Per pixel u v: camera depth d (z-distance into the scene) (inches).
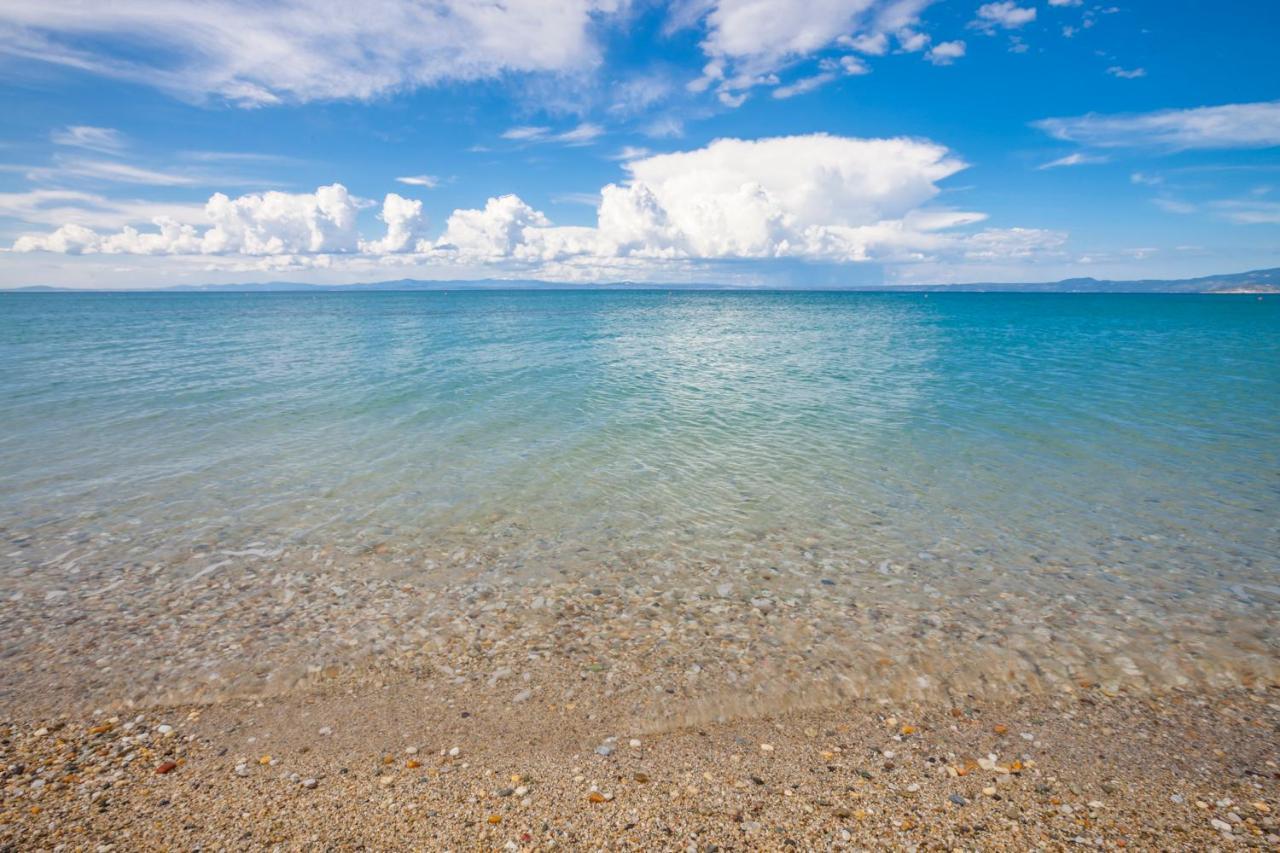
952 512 431.8
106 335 1849.2
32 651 264.2
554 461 542.0
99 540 375.6
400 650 269.0
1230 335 1971.0
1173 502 450.6
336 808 182.4
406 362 1219.2
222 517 412.8
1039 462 546.0
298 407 755.4
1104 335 1994.3
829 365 1232.8
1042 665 260.7
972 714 230.2
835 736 217.8
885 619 295.7
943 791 191.3
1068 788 192.5
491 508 433.1
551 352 1456.7
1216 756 207.2
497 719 225.6
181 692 239.5
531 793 189.3
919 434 642.8
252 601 309.0
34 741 211.2
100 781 192.7
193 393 844.6
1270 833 173.6
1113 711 231.8
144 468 510.6
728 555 364.5
